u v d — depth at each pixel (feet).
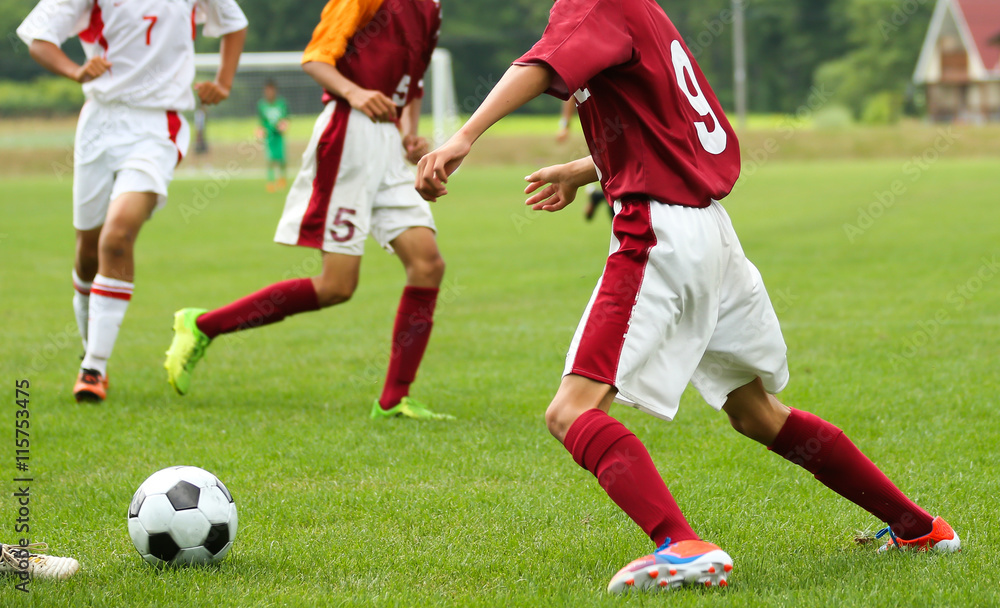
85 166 39.86
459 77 392.27
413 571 20.89
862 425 33.22
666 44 20.16
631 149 19.39
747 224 108.47
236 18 42.57
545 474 28.81
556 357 46.34
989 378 39.50
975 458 29.30
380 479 28.48
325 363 46.78
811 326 52.08
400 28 36.50
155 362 47.29
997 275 68.69
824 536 23.15
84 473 29.25
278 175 225.15
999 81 401.49
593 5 18.94
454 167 17.93
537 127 353.72
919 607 17.88
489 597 18.98
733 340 20.35
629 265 19.10
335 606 18.52
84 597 19.02
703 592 18.39
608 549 22.16
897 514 21.27
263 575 20.52
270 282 74.54
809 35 410.72
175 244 100.07
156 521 20.61
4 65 342.23
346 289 37.09
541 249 92.63
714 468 29.09
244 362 47.03
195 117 220.43
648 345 18.95
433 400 38.78
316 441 32.65
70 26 39.22
